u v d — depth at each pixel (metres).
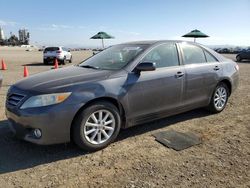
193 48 5.97
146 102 4.98
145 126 5.61
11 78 12.95
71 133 4.34
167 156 4.34
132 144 4.77
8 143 4.76
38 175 3.79
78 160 4.21
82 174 3.82
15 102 4.36
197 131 5.39
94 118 4.42
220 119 6.12
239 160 4.23
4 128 5.44
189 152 4.48
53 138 4.15
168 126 5.63
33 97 4.14
